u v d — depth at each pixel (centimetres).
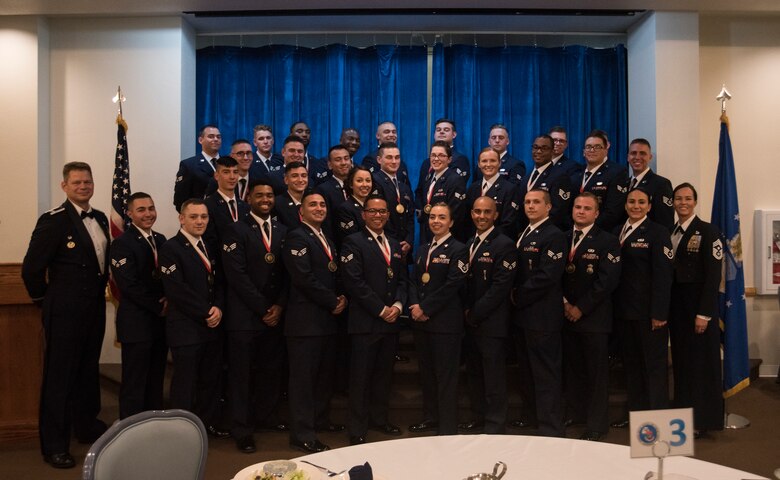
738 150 611
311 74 641
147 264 437
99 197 589
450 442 231
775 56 610
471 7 571
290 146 516
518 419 478
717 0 550
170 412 224
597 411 439
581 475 201
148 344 429
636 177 521
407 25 620
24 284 430
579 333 443
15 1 541
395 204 502
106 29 590
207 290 425
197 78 636
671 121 575
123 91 589
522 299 435
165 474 215
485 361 438
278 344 459
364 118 643
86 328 427
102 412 504
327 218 488
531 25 619
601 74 645
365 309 425
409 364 519
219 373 451
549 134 568
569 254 450
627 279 445
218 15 583
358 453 220
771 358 607
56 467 408
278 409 482
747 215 610
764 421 488
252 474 182
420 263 443
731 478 197
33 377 455
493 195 509
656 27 575
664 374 443
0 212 573
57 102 589
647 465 210
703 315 441
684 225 457
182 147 593
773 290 602
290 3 558
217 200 468
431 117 645
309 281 418
